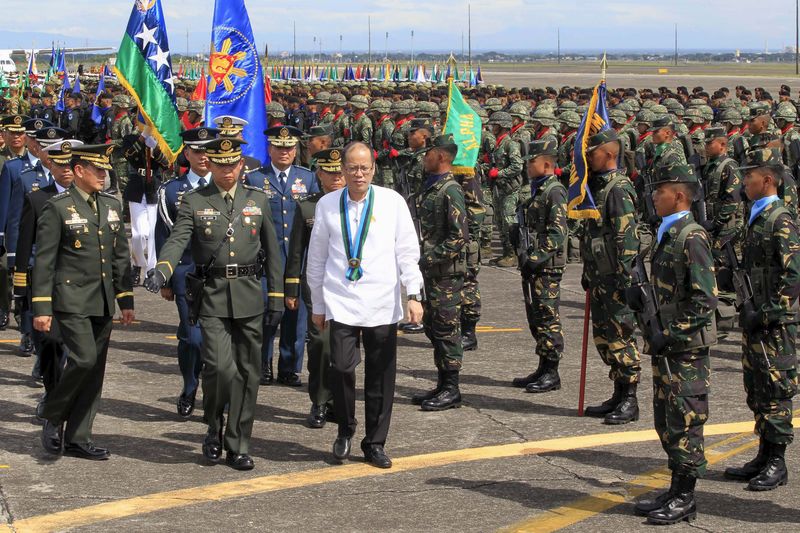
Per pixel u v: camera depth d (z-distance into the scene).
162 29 11.25
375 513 6.39
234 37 11.24
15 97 33.00
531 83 88.44
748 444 7.82
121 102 21.81
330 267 7.29
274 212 9.60
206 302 7.27
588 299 8.58
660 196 6.40
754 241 6.96
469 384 9.75
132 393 9.27
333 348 7.28
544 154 9.21
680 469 6.27
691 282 6.17
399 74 63.09
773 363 6.85
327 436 8.11
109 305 7.45
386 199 7.28
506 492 6.79
